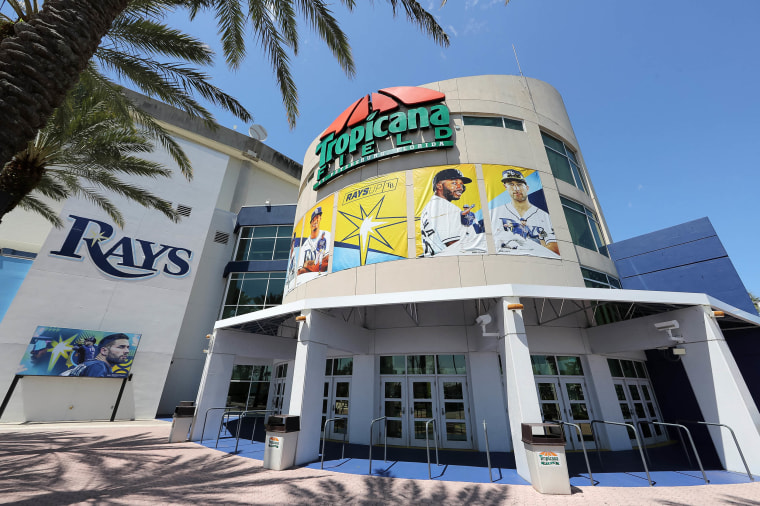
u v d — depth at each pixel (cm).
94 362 1641
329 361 1335
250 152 3159
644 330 964
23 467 736
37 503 532
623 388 1147
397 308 1233
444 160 1366
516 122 1518
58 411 1513
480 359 1103
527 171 1351
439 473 759
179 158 1222
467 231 1216
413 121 1471
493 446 997
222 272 2436
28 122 388
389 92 1595
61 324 1622
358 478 715
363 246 1316
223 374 1198
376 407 1150
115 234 1902
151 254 1981
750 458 709
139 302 1856
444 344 1142
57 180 1550
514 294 801
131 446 996
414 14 784
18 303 1558
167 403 1969
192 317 2211
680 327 879
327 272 1365
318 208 1573
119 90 1014
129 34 840
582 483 682
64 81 417
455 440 1050
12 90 374
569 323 1159
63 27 415
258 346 1323
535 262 1178
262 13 830
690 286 1245
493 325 929
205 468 779
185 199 2233
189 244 2147
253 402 2145
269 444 810
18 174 835
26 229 1903
